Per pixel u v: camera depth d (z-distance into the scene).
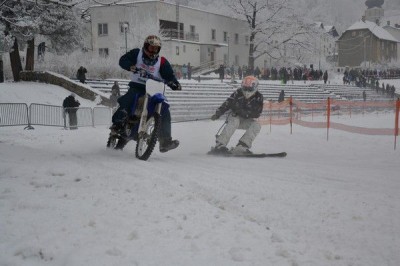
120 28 53.16
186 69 46.34
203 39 62.22
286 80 48.47
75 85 27.27
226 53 64.88
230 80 44.69
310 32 61.12
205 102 32.72
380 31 96.50
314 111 32.72
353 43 92.69
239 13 61.62
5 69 35.53
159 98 6.82
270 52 62.72
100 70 33.75
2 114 17.97
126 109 7.24
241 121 8.56
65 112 17.91
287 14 60.94
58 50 33.78
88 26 54.22
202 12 61.91
